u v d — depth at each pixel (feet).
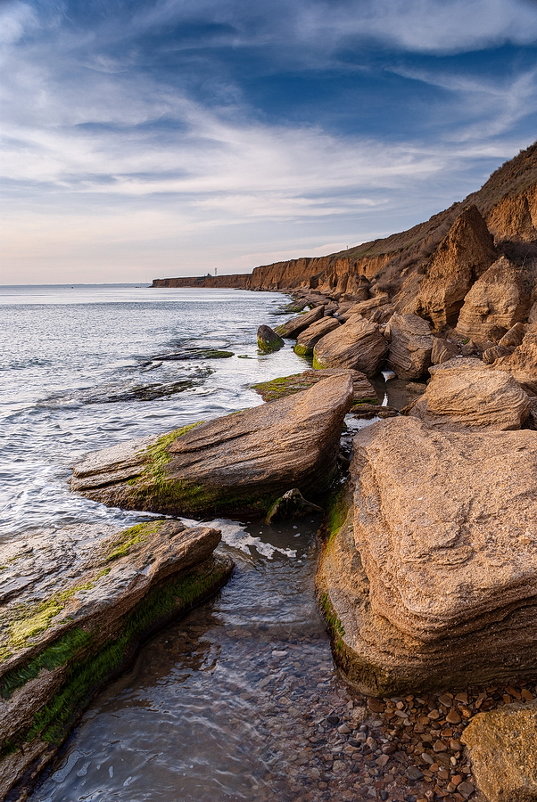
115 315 275.18
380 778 14.87
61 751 16.53
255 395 68.59
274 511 32.27
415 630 17.61
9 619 19.83
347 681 18.90
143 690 18.99
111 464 38.27
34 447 47.75
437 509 21.80
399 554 19.92
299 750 16.05
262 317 234.79
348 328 91.71
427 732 16.34
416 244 245.24
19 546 26.30
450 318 97.71
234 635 21.86
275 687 18.83
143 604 22.03
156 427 54.29
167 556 23.44
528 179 168.86
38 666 17.87
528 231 135.85
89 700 18.56
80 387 76.74
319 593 23.99
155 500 34.53
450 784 14.48
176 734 16.97
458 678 18.02
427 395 47.96
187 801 14.66
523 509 20.77
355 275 303.48
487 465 25.25
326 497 34.65
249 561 27.94
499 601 17.31
